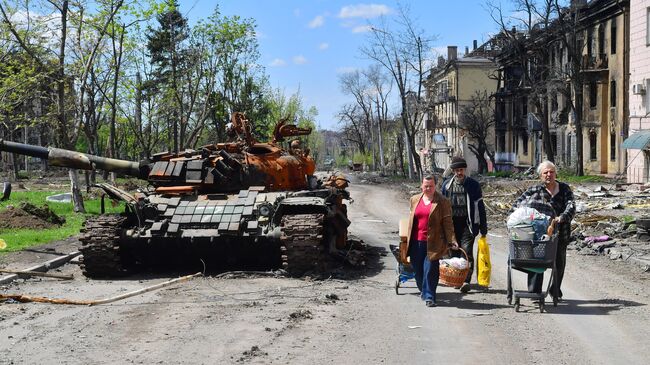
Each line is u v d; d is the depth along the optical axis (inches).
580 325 354.6
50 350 307.9
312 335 332.5
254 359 292.0
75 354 301.3
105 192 538.3
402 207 1296.8
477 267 454.0
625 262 576.4
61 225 880.3
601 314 380.2
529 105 2332.7
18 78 1165.7
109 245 503.8
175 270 554.6
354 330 343.0
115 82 1321.4
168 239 508.1
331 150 7529.5
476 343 319.0
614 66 1708.9
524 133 2469.2
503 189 1462.8
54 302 413.1
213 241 505.0
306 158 639.8
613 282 482.3
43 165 3043.8
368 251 634.8
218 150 587.2
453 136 3097.9
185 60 1919.3
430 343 319.0
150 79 1926.7
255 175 567.5
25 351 306.8
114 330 344.2
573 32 1756.9
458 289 454.6
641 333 337.7
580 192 1250.6
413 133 2448.3
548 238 386.9
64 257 598.9
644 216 815.1
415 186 1984.5
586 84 1838.1
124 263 545.0
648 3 1449.3
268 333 335.6
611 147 1752.0
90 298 431.5
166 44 1915.6
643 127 1469.0
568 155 2000.5
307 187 627.8
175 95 1851.6
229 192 565.0
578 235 717.3
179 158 575.8
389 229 884.0
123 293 450.0
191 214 518.6
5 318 373.1
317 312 384.5
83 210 1053.8
